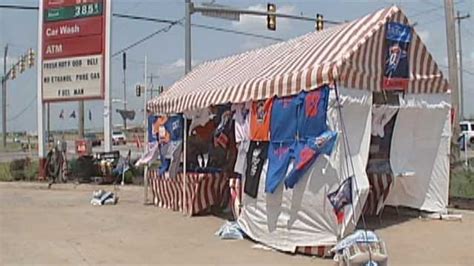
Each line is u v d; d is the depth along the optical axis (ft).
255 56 45.57
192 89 47.37
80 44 71.20
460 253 29.63
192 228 38.88
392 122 38.47
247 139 35.35
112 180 69.77
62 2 71.87
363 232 25.49
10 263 29.09
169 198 49.19
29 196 60.70
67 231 38.34
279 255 30.45
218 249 31.99
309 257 29.84
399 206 41.83
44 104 74.28
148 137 53.06
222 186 45.44
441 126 40.32
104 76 70.18
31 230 38.83
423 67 37.78
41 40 73.46
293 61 35.32
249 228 34.63
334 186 29.45
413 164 39.93
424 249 30.63
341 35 34.40
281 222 31.81
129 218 43.86
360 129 31.19
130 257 30.19
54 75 72.95
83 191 65.31
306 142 30.42
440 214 40.24
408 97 37.50
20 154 155.53
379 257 24.02
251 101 34.99
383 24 33.83
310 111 30.42
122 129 225.76
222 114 44.06
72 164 72.54
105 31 69.97
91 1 70.28
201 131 47.03
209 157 46.96
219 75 46.57
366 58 32.22
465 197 46.70
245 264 28.35
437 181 40.63
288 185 30.99
